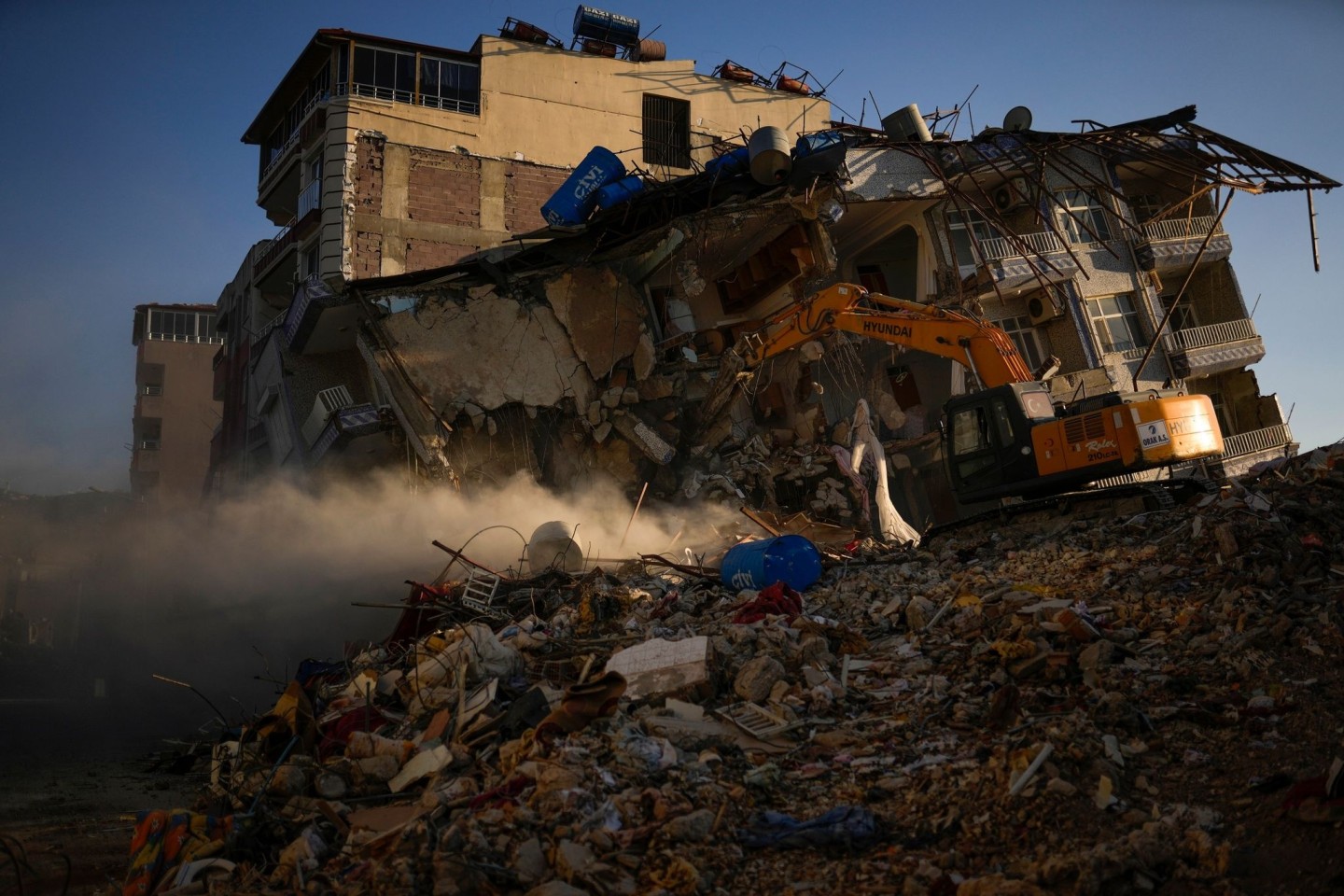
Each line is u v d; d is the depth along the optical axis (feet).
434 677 33.27
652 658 31.37
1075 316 95.35
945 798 22.00
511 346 82.69
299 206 102.53
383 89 100.63
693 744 25.72
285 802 27.20
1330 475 39.52
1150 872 17.94
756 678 29.63
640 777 23.35
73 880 25.59
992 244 93.61
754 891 19.15
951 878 18.52
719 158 84.38
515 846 20.25
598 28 112.78
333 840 24.23
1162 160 95.35
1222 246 106.01
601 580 50.39
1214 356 102.12
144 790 39.47
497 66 105.09
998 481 52.75
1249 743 22.47
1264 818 19.19
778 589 39.29
